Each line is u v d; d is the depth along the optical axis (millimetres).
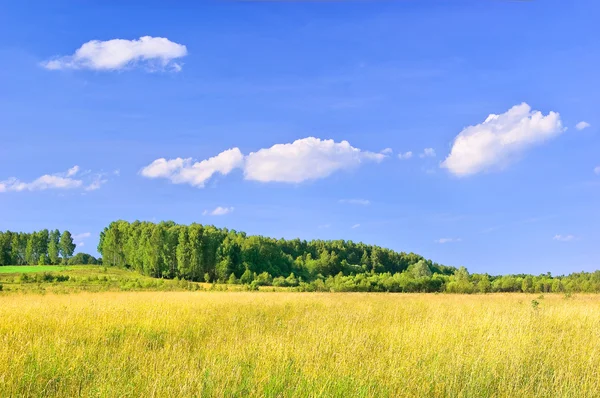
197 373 6523
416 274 74875
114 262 109438
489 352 8125
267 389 5938
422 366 7297
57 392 5965
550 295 36500
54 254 115625
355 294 34406
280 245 130750
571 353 8383
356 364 7418
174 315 13633
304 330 11070
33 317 12203
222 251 97438
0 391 5734
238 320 13477
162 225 99188
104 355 7664
